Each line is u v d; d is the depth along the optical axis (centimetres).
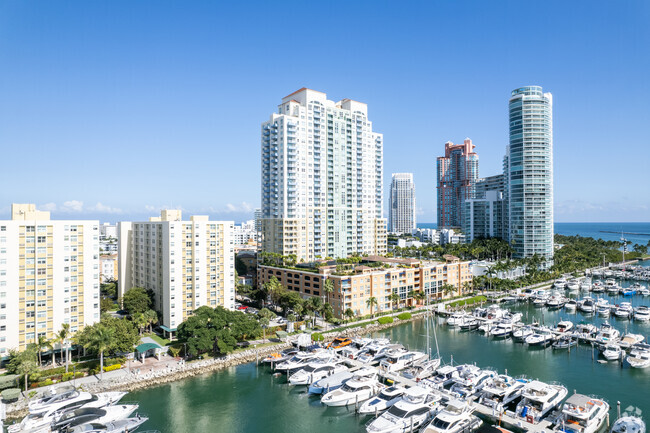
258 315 12262
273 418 7712
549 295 18350
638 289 19638
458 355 11094
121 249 15712
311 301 13388
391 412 7288
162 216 14400
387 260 18762
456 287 18738
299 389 8931
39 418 7031
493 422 7325
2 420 7094
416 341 12394
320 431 7256
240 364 10312
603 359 10675
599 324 14312
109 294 17262
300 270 16288
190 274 12169
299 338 11038
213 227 12644
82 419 7038
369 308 15200
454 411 7056
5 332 9306
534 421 7031
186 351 10362
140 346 10100
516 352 11319
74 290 10225
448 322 14200
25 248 9600
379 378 9431
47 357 9875
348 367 9981
